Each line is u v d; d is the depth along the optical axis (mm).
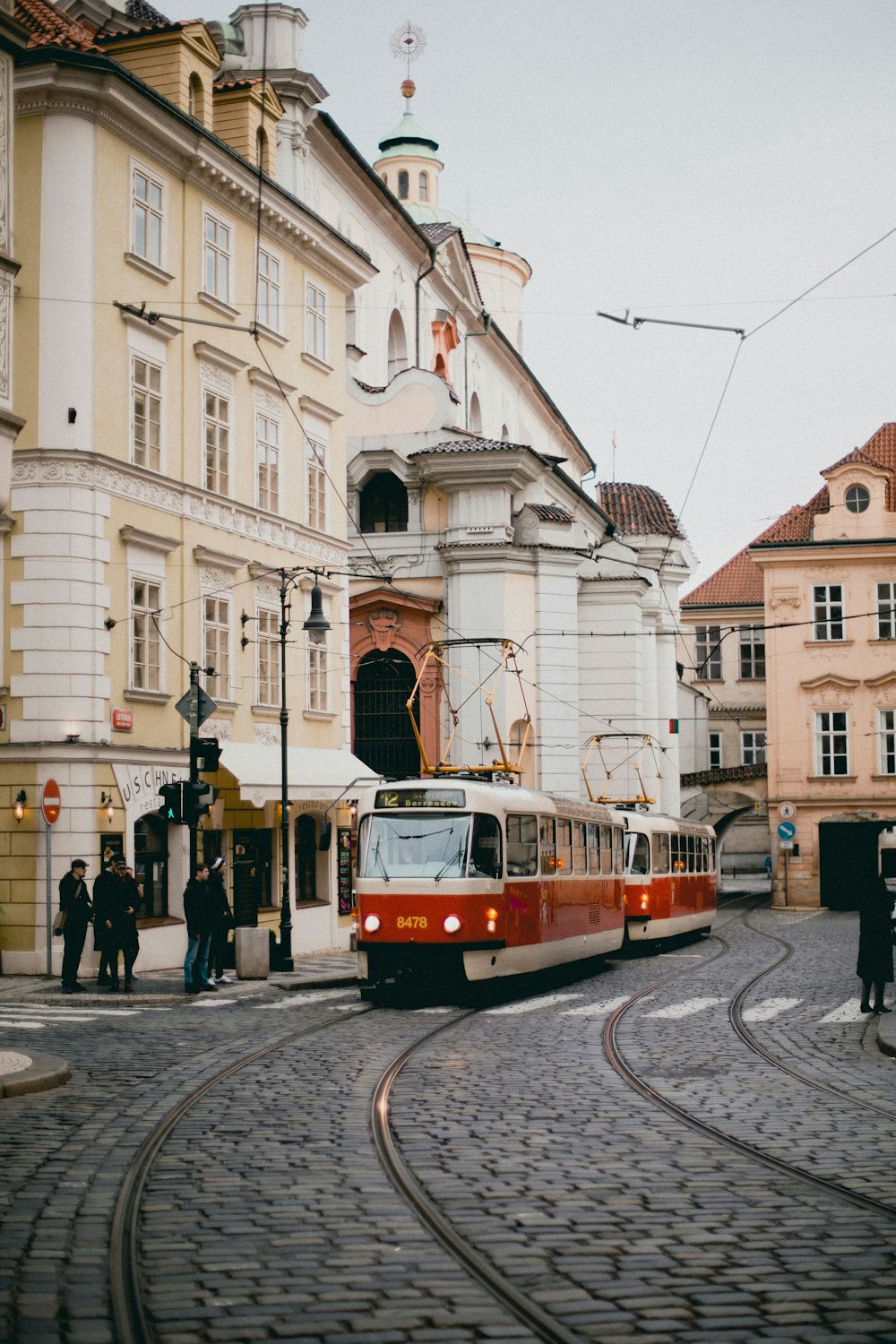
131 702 26094
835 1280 7113
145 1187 9180
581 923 26109
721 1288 6992
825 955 31875
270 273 31984
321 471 34750
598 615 52562
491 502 44625
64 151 25109
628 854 33531
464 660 44156
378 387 47188
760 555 59125
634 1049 16094
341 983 24859
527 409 68250
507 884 21906
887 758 57875
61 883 22484
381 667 45469
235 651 29969
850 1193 9008
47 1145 10547
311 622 27141
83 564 24906
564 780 44625
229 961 25000
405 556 45406
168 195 27797
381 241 47375
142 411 26797
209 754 23016
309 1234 7988
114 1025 18375
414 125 64688
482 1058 15305
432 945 20938
